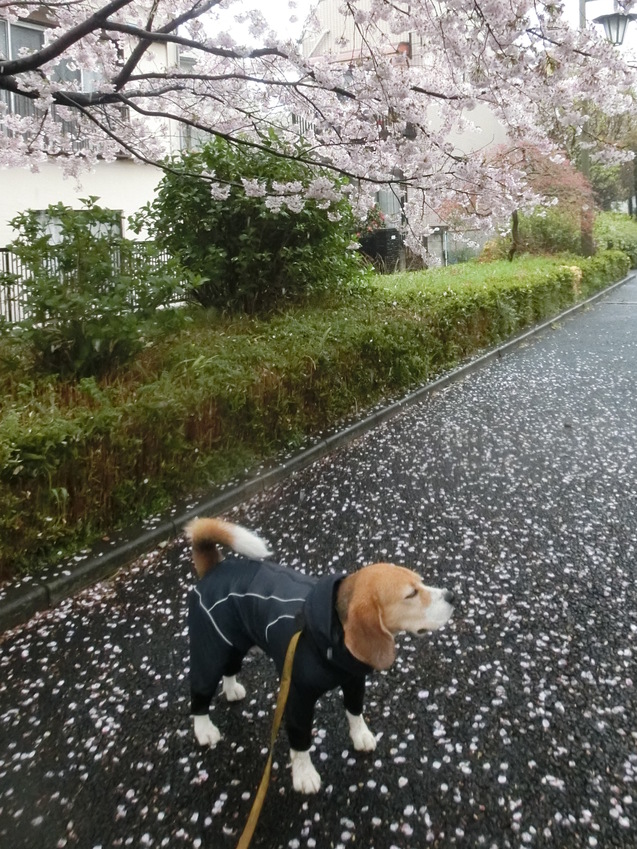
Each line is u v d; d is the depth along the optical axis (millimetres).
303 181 7797
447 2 4637
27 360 5605
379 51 5410
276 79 6430
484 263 17750
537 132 6211
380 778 2400
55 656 3227
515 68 4887
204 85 6574
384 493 5062
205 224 7961
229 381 5250
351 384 6836
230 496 4879
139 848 2178
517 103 5609
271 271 8383
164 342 6184
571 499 4801
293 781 2359
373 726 2654
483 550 4086
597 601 3463
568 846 2098
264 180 7625
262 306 8492
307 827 2219
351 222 9273
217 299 8445
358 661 2115
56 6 6348
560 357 10078
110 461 4250
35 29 12469
